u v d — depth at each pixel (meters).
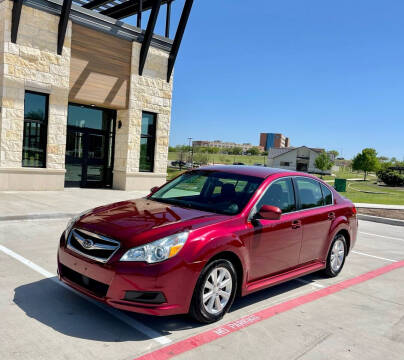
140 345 3.26
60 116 12.57
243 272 4.03
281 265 4.63
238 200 4.39
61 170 12.79
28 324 3.46
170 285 3.36
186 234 3.57
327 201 5.66
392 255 7.85
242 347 3.40
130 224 3.67
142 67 14.67
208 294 3.70
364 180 76.06
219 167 5.27
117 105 14.38
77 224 3.88
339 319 4.24
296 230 4.76
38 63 11.88
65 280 3.78
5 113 11.36
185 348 3.28
